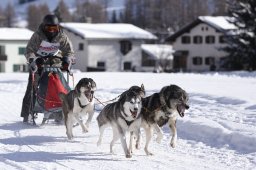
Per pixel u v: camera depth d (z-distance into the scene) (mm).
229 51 55250
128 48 68938
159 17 123938
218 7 117438
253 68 53812
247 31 53688
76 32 66688
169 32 99875
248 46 53219
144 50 76375
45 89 13141
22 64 71062
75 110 11430
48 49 13383
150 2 127062
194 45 68750
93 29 69062
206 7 123438
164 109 9711
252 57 53344
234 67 55531
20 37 70500
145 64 76750
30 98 13484
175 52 69812
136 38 68375
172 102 9562
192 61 69062
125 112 9203
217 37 66438
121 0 184625
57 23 13406
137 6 130875
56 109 13016
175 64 71000
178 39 70062
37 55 13484
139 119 9484
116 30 69812
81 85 11289
